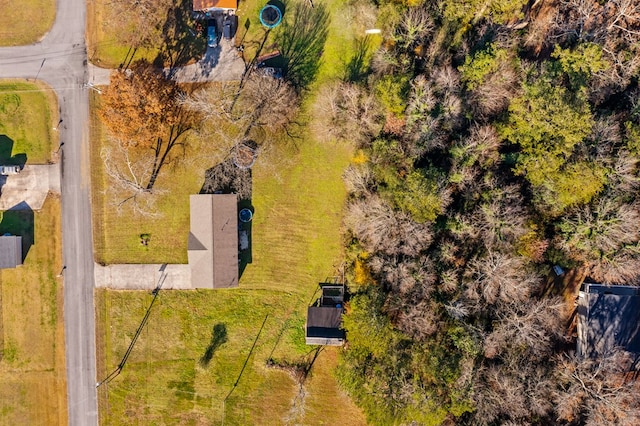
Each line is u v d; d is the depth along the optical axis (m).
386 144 36.00
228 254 39.53
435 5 35.28
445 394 35.16
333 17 40.25
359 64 40.19
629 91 35.97
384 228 35.84
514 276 35.38
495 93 34.47
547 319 36.06
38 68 40.81
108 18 40.34
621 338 37.28
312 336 39.53
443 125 35.47
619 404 34.28
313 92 40.62
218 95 40.31
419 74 35.91
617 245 35.47
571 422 36.12
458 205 36.59
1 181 40.97
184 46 40.44
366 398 36.44
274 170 40.94
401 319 35.91
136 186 40.53
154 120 37.00
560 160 33.59
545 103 32.41
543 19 37.84
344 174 39.91
